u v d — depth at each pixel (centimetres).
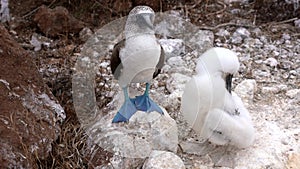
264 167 852
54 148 882
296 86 1107
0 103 865
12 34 1298
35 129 859
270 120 990
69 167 859
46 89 962
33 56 1188
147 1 1362
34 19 1318
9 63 939
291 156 880
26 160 802
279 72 1160
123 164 849
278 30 1327
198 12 1404
